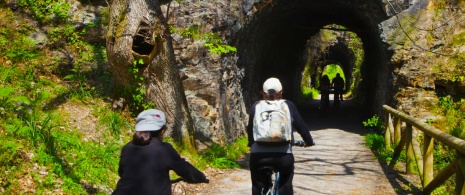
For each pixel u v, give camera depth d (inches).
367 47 879.1
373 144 463.5
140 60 333.7
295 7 615.8
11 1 412.5
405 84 485.7
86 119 320.8
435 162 378.6
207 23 461.4
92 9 440.1
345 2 573.6
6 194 205.5
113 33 337.4
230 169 354.6
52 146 253.4
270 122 197.9
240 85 546.3
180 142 346.0
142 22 335.3
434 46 486.3
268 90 204.7
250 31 550.3
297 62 1031.6
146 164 140.2
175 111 347.9
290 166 203.2
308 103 1208.8
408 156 337.1
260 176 205.9
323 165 381.4
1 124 259.4
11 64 355.6
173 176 290.8
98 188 240.5
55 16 418.6
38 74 365.1
